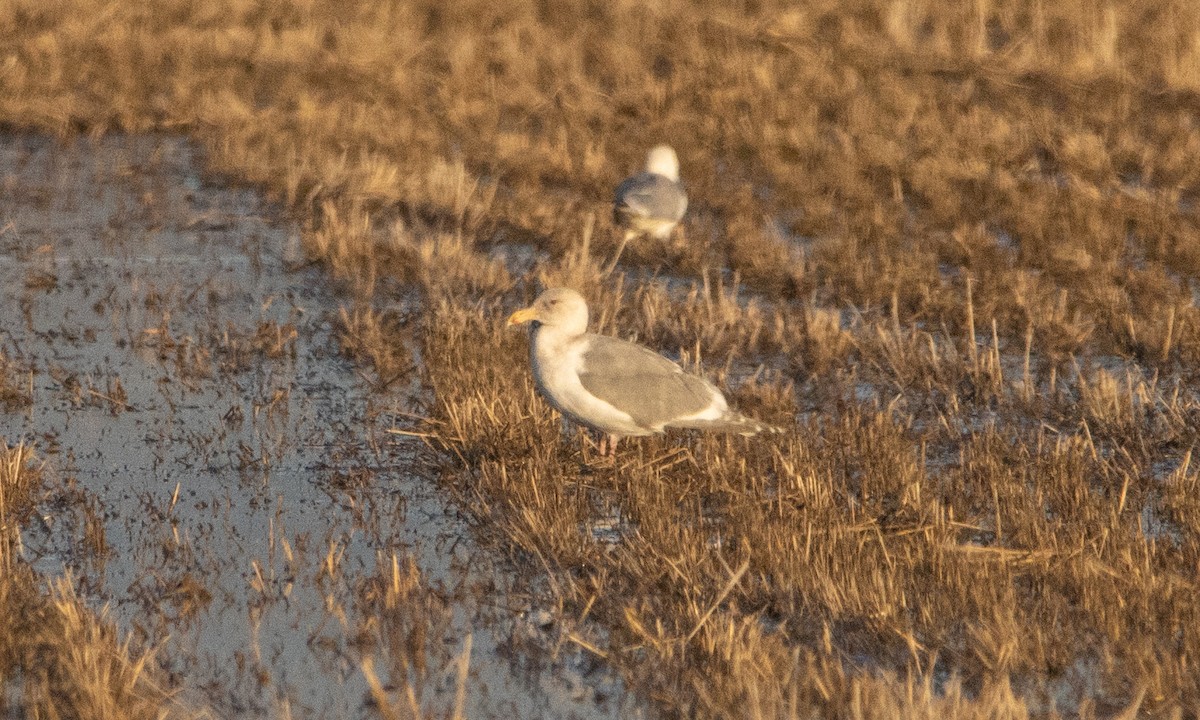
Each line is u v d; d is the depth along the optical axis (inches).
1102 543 416.2
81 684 339.0
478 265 670.5
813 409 541.3
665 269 700.0
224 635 382.9
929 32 1205.1
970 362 573.3
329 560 413.7
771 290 666.8
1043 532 422.6
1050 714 336.5
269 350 585.9
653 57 1119.6
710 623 371.9
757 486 464.4
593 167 846.5
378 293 660.7
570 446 498.3
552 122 952.3
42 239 731.4
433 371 560.1
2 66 1044.5
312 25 1181.1
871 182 832.3
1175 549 418.9
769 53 1119.0
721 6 1253.1
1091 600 384.2
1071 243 706.8
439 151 888.3
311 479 480.7
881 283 658.2
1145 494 463.5
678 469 485.4
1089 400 523.8
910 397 553.0
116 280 675.4
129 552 427.5
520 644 378.0
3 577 390.6
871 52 1112.2
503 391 529.7
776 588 396.8
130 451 498.6
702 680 354.0
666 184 701.9
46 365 574.6
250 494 468.4
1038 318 611.8
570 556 419.2
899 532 431.5
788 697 347.3
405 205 781.3
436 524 450.3
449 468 485.4
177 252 716.7
